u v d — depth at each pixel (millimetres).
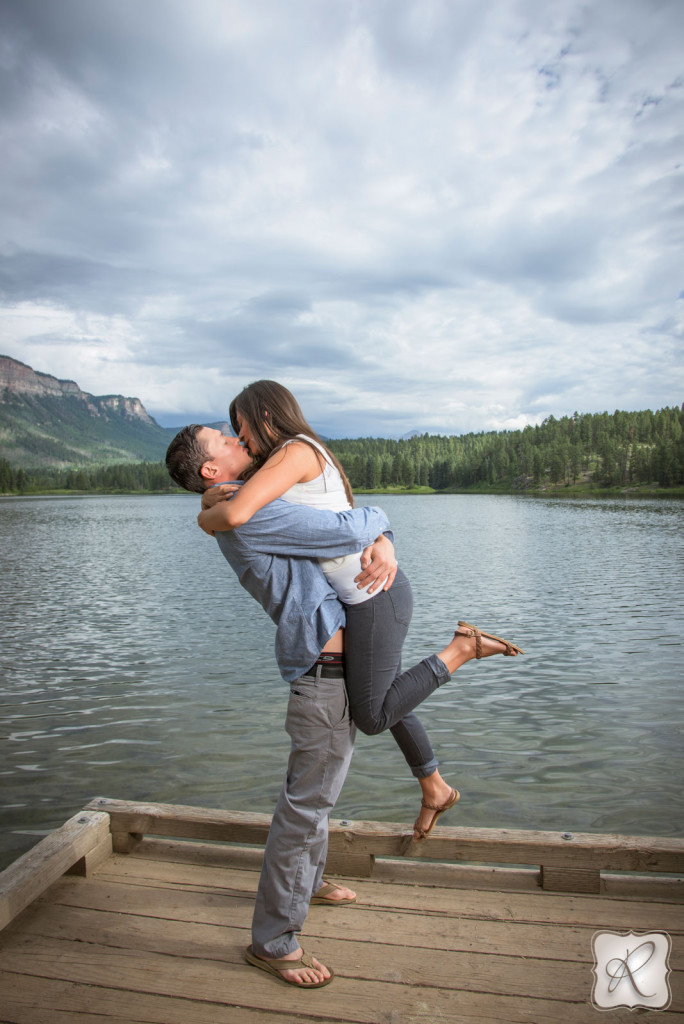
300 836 1987
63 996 1871
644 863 2316
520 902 2307
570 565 21578
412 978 1934
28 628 11727
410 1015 1787
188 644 10250
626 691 7430
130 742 6000
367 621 1995
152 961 2023
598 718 6523
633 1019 1748
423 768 2273
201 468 2076
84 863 2506
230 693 7535
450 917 2229
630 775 5156
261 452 2123
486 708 6891
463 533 38844
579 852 2340
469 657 2139
